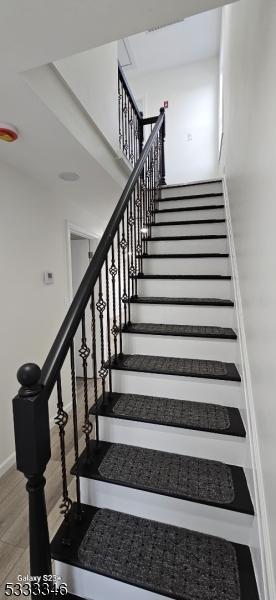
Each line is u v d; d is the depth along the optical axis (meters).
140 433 1.40
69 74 1.62
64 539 1.08
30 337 2.34
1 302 2.00
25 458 0.82
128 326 1.87
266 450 0.93
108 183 2.52
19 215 2.20
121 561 1.01
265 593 0.83
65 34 1.02
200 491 1.14
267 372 0.94
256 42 1.21
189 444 1.33
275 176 0.86
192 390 1.52
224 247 2.38
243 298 1.49
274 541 0.80
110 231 1.44
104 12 0.93
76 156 1.98
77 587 1.04
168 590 0.92
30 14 0.92
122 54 4.67
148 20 0.98
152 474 1.23
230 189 2.35
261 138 1.09
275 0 0.87
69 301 2.96
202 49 4.61
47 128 1.62
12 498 1.77
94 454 1.35
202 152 5.03
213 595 0.90
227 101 2.89
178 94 5.04
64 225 2.90
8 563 1.36
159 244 2.53
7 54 1.09
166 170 5.18
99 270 1.27
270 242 0.92
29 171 2.22
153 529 1.14
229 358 1.66
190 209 2.78
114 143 2.42
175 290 2.12
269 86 0.95
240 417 1.37
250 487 1.12
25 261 2.27
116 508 1.23
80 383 3.63
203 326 1.87
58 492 1.80
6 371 2.04
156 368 1.58
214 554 1.04
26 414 0.79
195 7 0.93
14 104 1.40
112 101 2.38
